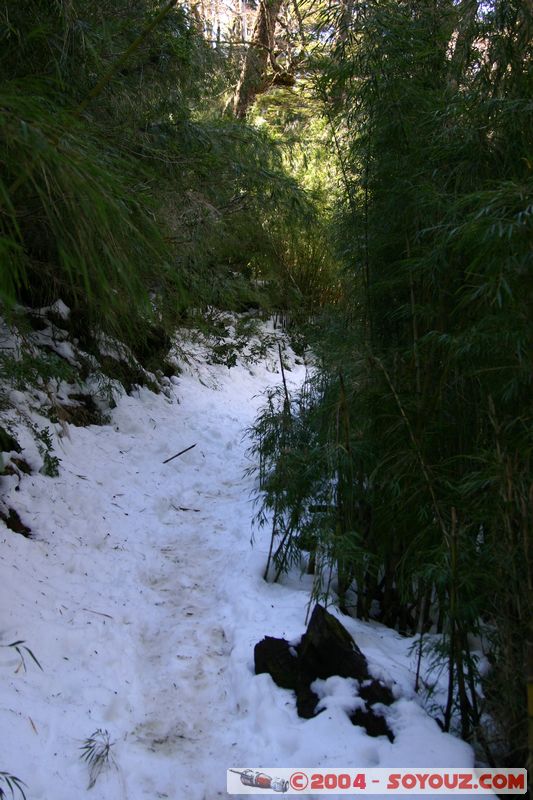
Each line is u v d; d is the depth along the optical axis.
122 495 4.41
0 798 1.79
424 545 2.63
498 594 2.13
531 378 2.09
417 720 2.31
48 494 3.80
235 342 8.59
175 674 2.75
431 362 2.72
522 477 2.03
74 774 2.07
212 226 4.77
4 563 2.98
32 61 3.10
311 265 7.69
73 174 1.43
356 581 3.23
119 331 4.89
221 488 5.14
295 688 2.57
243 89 6.99
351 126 3.41
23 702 2.24
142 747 2.32
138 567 3.60
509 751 2.13
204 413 6.62
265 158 5.13
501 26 2.39
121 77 3.88
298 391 4.70
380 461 2.86
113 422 5.46
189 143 4.32
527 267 1.91
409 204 2.86
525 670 1.96
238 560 3.73
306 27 4.78
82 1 3.39
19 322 3.91
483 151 2.48
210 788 2.18
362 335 3.37
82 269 1.50
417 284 2.97
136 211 1.90
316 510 3.28
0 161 1.52
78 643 2.72
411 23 2.99
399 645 2.88
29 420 4.16
